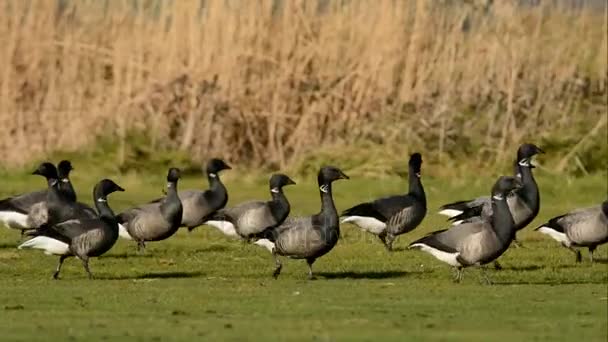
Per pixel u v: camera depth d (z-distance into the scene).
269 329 14.70
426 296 17.61
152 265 21.80
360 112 37.94
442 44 38.09
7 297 17.42
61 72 38.00
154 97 38.06
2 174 35.97
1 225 27.70
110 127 37.66
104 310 16.19
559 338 14.16
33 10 37.97
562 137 37.34
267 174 36.91
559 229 22.66
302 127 37.59
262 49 38.06
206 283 19.17
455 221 23.66
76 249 19.67
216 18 38.19
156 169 37.06
